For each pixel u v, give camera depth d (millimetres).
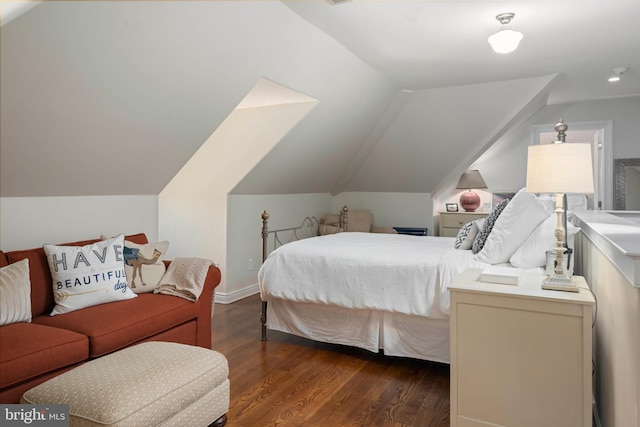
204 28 2477
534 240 2559
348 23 2986
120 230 3428
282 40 2980
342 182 6254
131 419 1549
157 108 2787
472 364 1992
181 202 4688
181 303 2709
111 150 2861
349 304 2953
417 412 2309
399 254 3004
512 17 2854
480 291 1959
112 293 2564
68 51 2078
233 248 4570
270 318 3412
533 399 1884
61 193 2967
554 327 1840
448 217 6051
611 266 1819
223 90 3033
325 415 2271
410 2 2672
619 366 1646
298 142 4426
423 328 2836
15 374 1790
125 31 2180
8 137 2279
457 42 3338
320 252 3166
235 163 4395
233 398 2447
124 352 1951
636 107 5184
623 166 5242
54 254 2449
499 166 6027
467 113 4805
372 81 4219
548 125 5664
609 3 2678
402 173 5906
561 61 3803
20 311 2191
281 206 5355
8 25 1801
